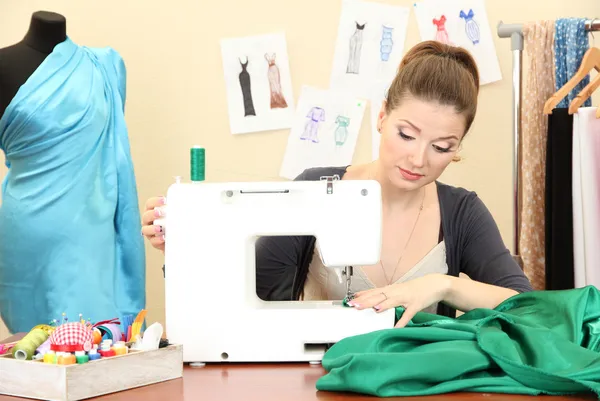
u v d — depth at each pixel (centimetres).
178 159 345
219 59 342
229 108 341
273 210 149
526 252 264
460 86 163
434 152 169
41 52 260
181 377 132
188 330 146
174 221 148
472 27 331
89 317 258
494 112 333
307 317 146
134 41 344
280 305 150
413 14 335
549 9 329
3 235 256
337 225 150
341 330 146
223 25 341
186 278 147
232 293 146
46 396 115
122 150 269
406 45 337
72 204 255
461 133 169
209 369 141
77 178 256
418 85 164
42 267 254
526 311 147
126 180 270
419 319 154
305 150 340
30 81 252
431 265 188
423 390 120
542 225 265
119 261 273
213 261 147
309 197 150
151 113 345
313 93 340
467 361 122
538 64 262
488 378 121
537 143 264
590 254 244
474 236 191
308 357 146
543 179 265
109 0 344
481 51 331
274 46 340
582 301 141
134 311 273
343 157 340
